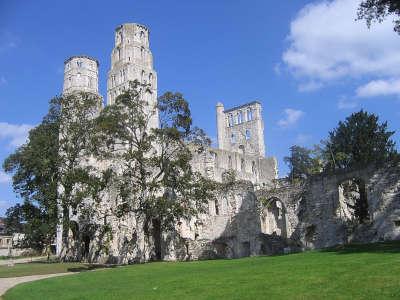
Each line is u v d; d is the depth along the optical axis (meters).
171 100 56.50
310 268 26.94
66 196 67.12
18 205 82.00
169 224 58.81
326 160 92.81
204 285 25.06
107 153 58.72
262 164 129.38
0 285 36.53
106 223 70.25
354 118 82.00
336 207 60.12
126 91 57.78
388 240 51.31
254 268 31.06
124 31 113.94
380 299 17.66
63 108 71.62
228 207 74.94
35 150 73.81
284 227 81.94
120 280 33.81
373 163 57.16
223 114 157.88
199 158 96.44
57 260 79.81
